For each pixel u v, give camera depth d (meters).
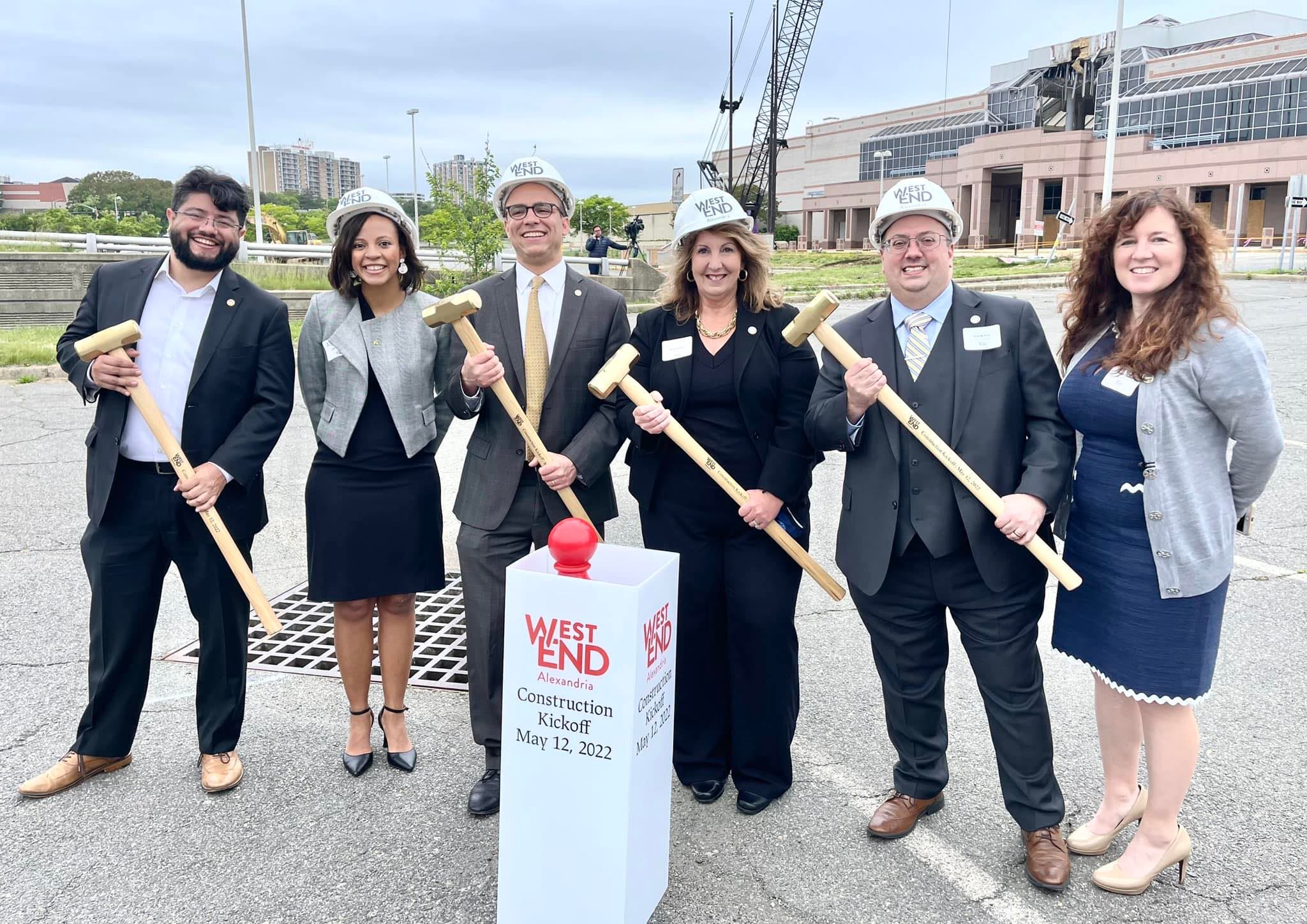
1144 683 2.47
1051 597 4.73
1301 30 55.75
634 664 2.14
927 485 2.63
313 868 2.69
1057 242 30.53
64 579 4.95
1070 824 2.87
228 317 3.03
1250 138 44.38
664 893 2.54
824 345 2.66
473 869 2.69
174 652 4.18
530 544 3.19
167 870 2.68
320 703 3.71
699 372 2.96
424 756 3.33
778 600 2.91
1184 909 2.48
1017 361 2.63
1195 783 3.04
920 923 2.45
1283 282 21.28
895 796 2.89
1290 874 2.60
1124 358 2.41
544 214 3.03
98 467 2.94
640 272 21.66
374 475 3.08
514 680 2.26
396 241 3.08
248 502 3.11
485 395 3.11
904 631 2.77
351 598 3.05
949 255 2.64
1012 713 2.64
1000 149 52.16
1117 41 26.03
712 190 2.91
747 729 2.96
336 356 3.07
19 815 2.94
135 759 3.30
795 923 2.45
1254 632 4.12
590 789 2.23
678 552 3.01
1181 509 2.39
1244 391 2.32
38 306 17.08
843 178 70.00
